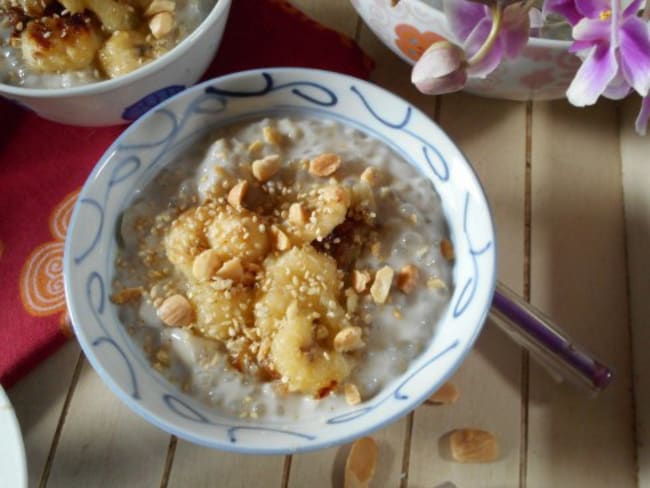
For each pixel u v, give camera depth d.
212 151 0.27
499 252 0.29
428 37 0.26
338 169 0.26
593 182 0.31
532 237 0.30
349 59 0.32
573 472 0.26
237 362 0.24
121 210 0.26
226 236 0.25
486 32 0.20
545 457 0.26
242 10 0.33
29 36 0.28
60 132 0.31
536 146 0.31
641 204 0.30
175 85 0.29
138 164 0.26
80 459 0.26
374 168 0.26
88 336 0.23
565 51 0.25
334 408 0.24
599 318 0.28
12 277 0.28
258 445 0.22
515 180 0.31
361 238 0.26
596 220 0.30
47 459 0.26
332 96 0.27
